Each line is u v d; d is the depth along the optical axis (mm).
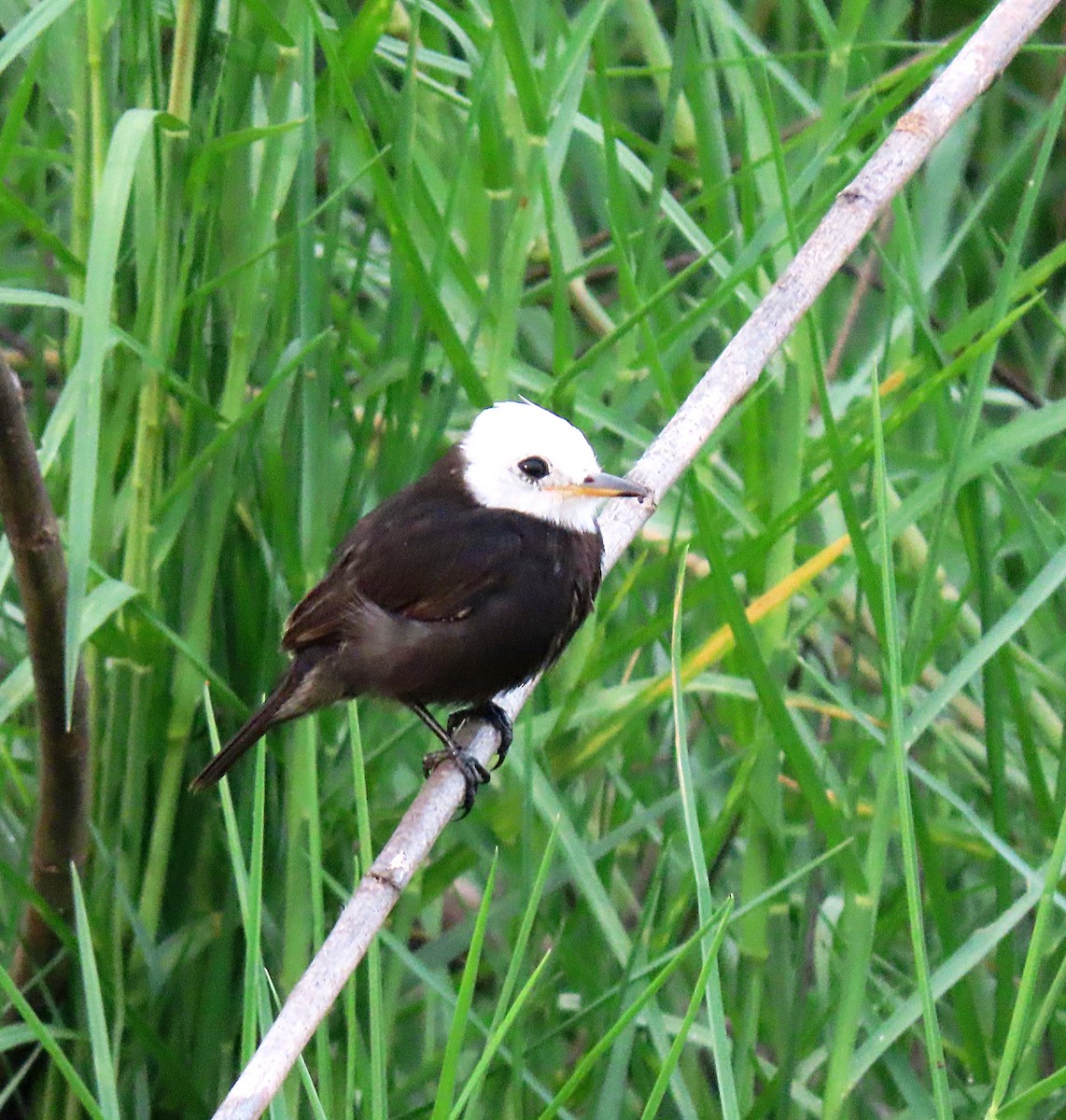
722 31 9539
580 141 11570
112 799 8742
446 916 10961
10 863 9008
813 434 10523
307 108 8281
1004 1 8758
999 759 8430
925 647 9008
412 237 8531
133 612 8492
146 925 8617
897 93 8914
